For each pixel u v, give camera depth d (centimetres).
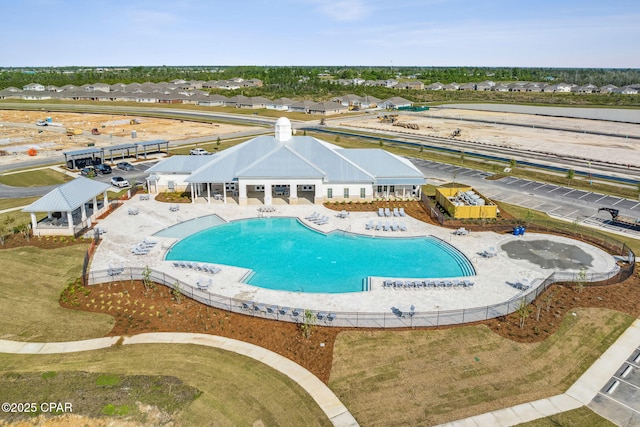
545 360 3059
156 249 4862
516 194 7175
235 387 2778
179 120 15350
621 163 9456
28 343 3209
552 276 4238
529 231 5497
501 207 6431
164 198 6631
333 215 5975
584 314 3634
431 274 4422
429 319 3509
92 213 5944
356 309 3653
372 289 4006
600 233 5438
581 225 5775
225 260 4700
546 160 9775
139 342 3222
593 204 6700
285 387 2783
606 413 2602
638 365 3038
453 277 4347
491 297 3884
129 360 3023
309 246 5075
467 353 3112
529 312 3631
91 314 3594
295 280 4272
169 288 3994
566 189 7494
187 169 6869
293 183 6275
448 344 3206
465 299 3844
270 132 13075
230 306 3650
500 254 4809
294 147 6819
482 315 3572
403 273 4428
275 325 3425
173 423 2483
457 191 6581
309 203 6438
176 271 4331
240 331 3359
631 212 6319
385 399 2686
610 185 7688
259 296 3853
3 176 8056
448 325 3438
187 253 4859
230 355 3086
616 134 13250
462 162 9344
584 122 15812
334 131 13512
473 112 18550
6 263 4494
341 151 7044
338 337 3278
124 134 12581
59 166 8838
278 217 5925
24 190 7275
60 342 3222
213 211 6106
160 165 6969
